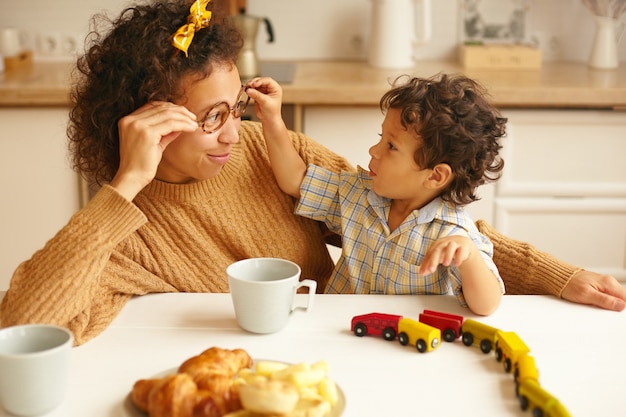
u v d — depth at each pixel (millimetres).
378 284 1279
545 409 771
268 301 968
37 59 2863
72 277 983
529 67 2697
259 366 814
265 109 1306
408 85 1270
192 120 1090
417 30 2709
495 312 1080
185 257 1278
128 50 1146
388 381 877
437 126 1188
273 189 1382
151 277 1164
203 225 1297
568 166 2441
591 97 2324
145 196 1264
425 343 938
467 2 2889
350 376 887
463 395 848
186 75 1127
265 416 736
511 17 2904
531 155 2428
